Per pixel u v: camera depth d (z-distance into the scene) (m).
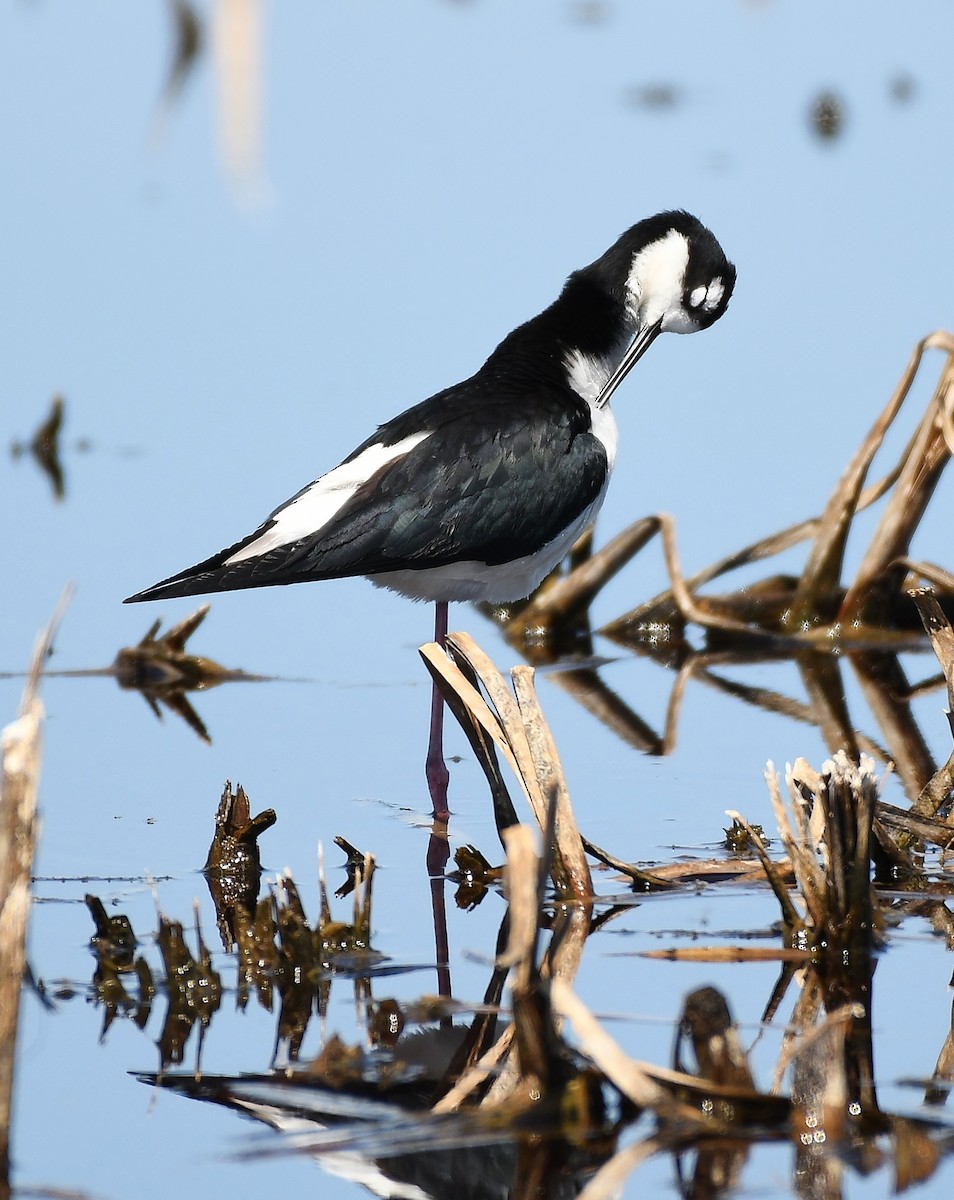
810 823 8.14
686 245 12.48
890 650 13.13
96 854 9.14
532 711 8.72
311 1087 6.61
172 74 9.09
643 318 12.52
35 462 15.17
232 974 7.71
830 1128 6.11
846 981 7.48
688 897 8.51
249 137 4.44
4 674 11.97
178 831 9.48
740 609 13.59
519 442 10.73
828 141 22.08
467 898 8.66
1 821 5.98
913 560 12.96
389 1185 5.93
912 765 10.61
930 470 12.93
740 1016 7.12
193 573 10.12
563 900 8.45
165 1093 6.54
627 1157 5.97
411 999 7.44
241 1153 6.06
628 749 10.99
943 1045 6.86
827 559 13.38
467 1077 6.67
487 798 10.21
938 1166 5.92
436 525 10.45
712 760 10.77
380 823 9.74
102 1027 7.16
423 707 11.78
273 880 8.87
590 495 11.19
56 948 7.96
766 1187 5.81
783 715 11.70
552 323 11.81
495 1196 5.93
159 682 12.12
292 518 10.38
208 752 10.81
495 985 7.58
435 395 11.12
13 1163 6.00
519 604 13.95
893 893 8.38
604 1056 6.19
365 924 8.04
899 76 25.30
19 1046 6.95
